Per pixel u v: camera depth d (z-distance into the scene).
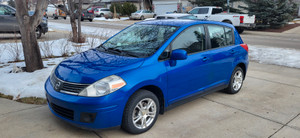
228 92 5.10
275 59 8.69
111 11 37.06
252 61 8.43
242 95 5.10
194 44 4.06
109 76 3.06
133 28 4.51
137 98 3.19
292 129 3.64
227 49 4.67
